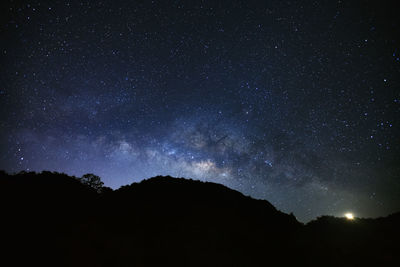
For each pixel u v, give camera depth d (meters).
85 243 9.75
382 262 8.27
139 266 8.93
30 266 8.43
